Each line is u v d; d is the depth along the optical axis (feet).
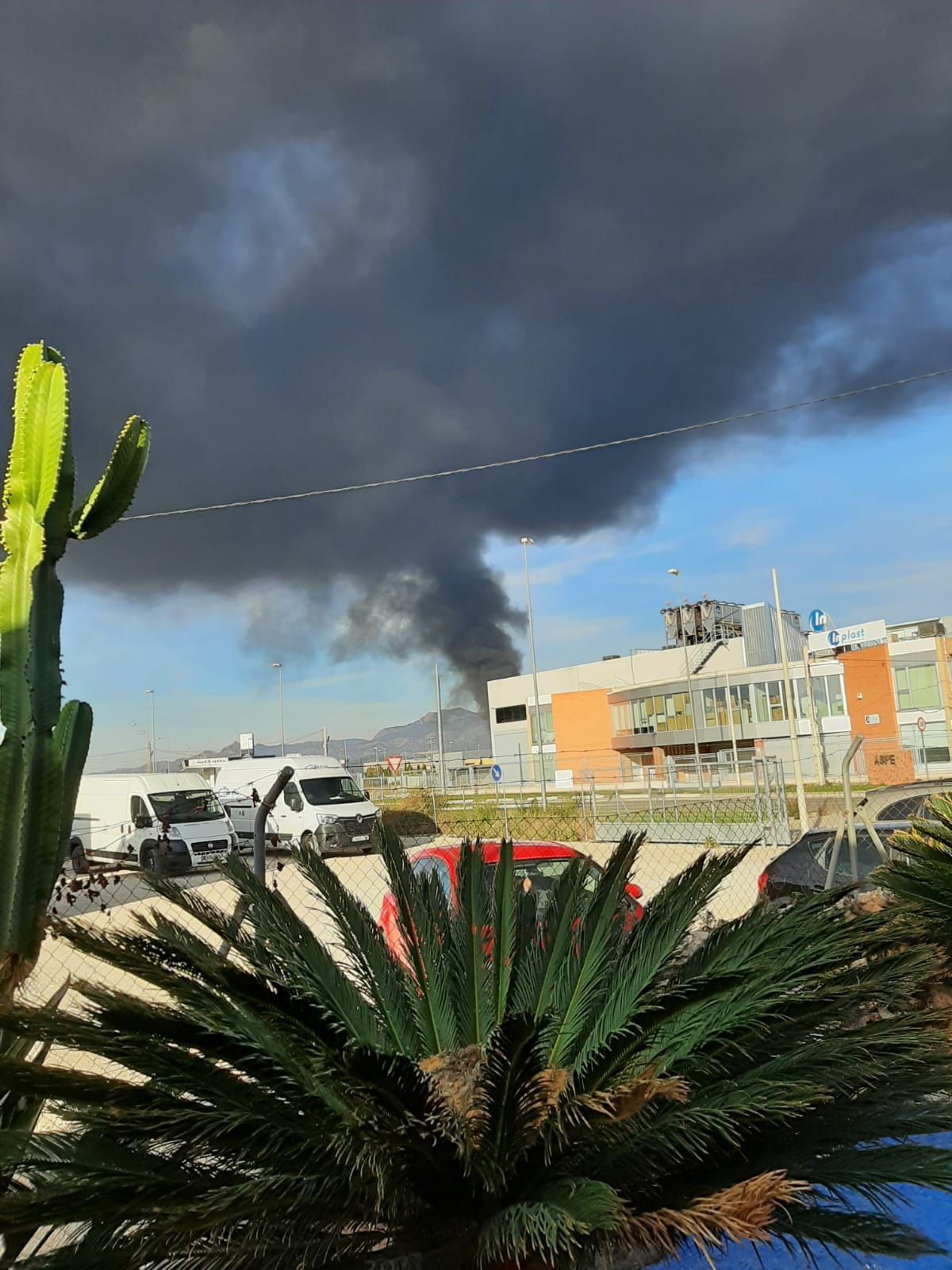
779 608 89.61
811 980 10.03
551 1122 8.75
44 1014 8.95
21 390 11.71
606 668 231.71
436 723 161.79
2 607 11.10
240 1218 7.89
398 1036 11.41
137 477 12.47
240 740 142.41
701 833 67.31
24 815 10.65
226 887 43.04
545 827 76.74
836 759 125.18
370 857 68.28
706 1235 7.88
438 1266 8.73
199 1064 9.11
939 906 14.99
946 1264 10.01
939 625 117.29
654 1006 9.37
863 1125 9.53
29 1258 8.04
